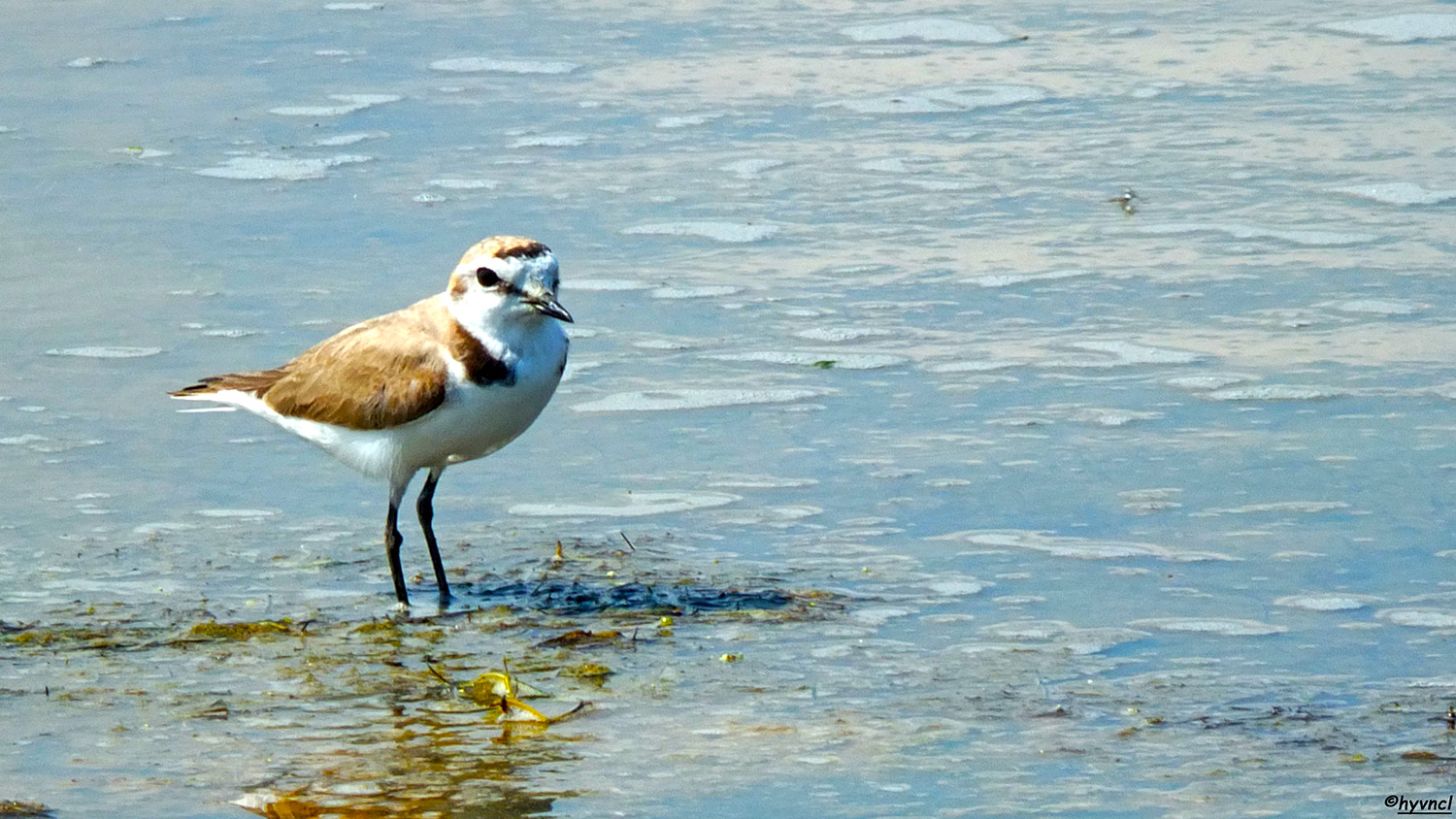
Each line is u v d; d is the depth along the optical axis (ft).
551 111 73.31
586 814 27.25
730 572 37.40
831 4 88.58
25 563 38.06
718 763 28.99
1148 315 52.34
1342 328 50.83
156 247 58.90
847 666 32.73
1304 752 28.91
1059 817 26.94
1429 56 78.64
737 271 56.90
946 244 59.00
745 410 46.55
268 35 84.02
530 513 40.88
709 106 73.77
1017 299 54.03
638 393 47.78
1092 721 30.25
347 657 33.68
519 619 35.35
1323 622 34.14
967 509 40.16
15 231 60.39
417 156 67.97
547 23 85.71
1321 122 70.38
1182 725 29.99
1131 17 85.97
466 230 60.23
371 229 60.44
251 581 37.45
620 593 36.40
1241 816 26.84
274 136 70.38
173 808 27.63
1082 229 60.03
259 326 52.16
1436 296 53.21
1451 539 37.78
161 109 73.77
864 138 70.03
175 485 42.47
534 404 35.96
